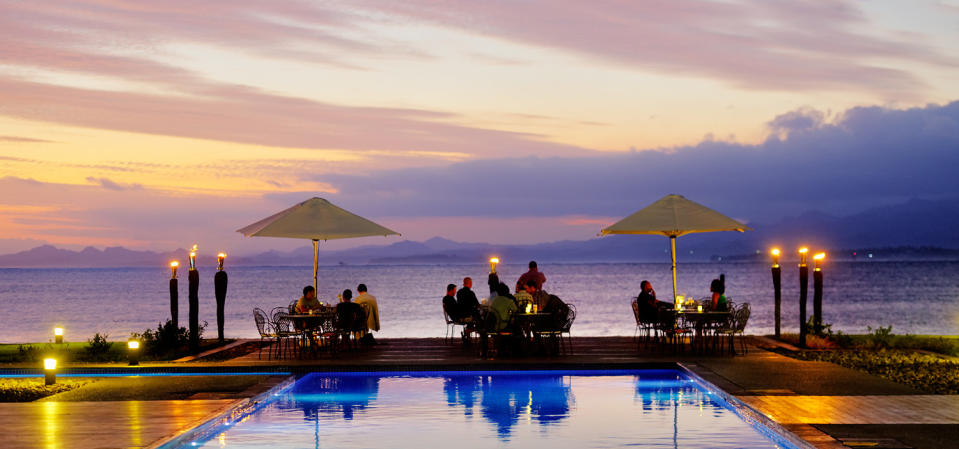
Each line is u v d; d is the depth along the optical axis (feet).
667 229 54.80
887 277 478.59
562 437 30.66
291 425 32.99
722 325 51.90
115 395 37.37
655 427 32.24
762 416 31.40
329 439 30.53
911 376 41.75
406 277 546.67
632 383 43.16
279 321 51.96
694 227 54.90
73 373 45.09
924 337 59.67
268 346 58.03
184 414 32.71
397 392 40.68
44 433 29.43
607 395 39.52
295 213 57.52
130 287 382.01
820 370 42.73
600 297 229.66
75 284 444.55
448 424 33.04
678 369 46.21
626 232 55.31
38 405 34.94
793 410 31.83
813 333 58.49
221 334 60.49
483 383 43.50
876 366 45.68
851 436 27.45
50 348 55.57
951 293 269.85
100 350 53.78
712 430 31.60
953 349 52.80
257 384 40.52
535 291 52.26
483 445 29.58
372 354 52.65
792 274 552.41
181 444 29.30
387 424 33.12
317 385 43.04
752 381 39.14
